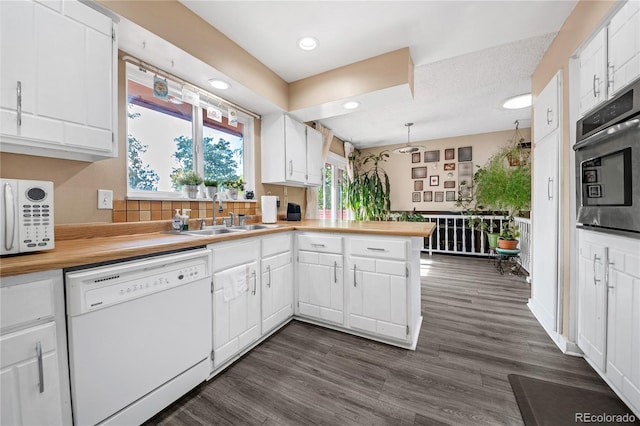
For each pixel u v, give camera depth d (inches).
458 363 65.5
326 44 82.2
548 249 81.0
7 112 40.3
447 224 204.8
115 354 42.8
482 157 199.6
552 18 71.6
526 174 153.2
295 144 113.1
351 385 58.1
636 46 46.4
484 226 187.3
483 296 112.9
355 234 79.7
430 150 217.2
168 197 76.0
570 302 69.8
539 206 89.0
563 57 73.7
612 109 51.6
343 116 156.7
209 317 59.6
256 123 110.0
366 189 208.8
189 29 66.6
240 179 99.0
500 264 154.5
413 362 66.4
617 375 51.6
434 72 106.0
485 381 58.4
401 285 73.2
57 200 54.6
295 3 65.4
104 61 51.6
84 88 48.8
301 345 75.4
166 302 50.4
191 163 85.5
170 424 47.8
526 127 182.2
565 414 48.3
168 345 50.8
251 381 59.7
